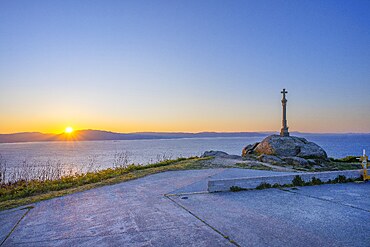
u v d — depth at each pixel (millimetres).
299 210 5695
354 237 4234
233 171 11180
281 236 4301
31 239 4496
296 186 8219
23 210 6320
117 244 4160
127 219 5309
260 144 18719
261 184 7926
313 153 16859
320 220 5035
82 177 10844
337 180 8805
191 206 6102
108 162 33281
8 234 4773
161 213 5625
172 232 4562
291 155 16812
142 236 4434
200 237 4316
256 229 4613
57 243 4293
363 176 9031
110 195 7422
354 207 5891
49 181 10523
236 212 5594
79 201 6914
